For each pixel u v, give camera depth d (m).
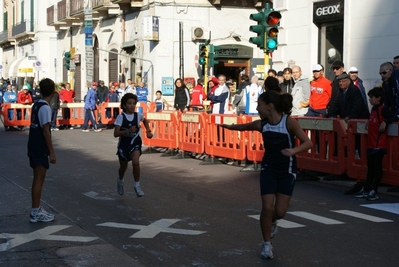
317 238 8.48
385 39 18.86
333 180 13.28
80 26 45.22
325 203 11.00
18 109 29.23
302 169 13.61
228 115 15.62
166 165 16.14
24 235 8.59
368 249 7.93
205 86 29.84
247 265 7.24
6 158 17.69
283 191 7.49
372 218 9.77
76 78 46.62
